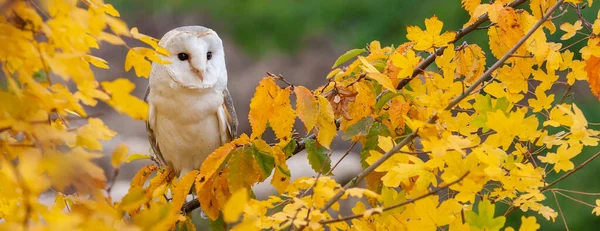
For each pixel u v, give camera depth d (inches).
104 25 232.1
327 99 282.0
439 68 281.4
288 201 277.0
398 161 276.4
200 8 627.2
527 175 276.4
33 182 210.2
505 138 277.0
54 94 228.1
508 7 280.1
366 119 281.6
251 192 282.5
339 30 569.3
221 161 280.4
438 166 276.1
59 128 242.5
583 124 275.7
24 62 230.8
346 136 281.3
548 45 279.1
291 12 578.9
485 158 274.7
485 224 274.7
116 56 643.5
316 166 282.7
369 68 279.7
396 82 282.5
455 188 275.0
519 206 279.0
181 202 281.4
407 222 276.2
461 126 279.4
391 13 534.3
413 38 280.4
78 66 216.5
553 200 371.9
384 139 276.5
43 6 218.5
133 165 388.8
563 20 371.6
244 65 678.5
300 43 631.8
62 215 207.9
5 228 209.0
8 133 248.8
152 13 662.5
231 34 597.3
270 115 279.9
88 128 231.9
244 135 280.8
